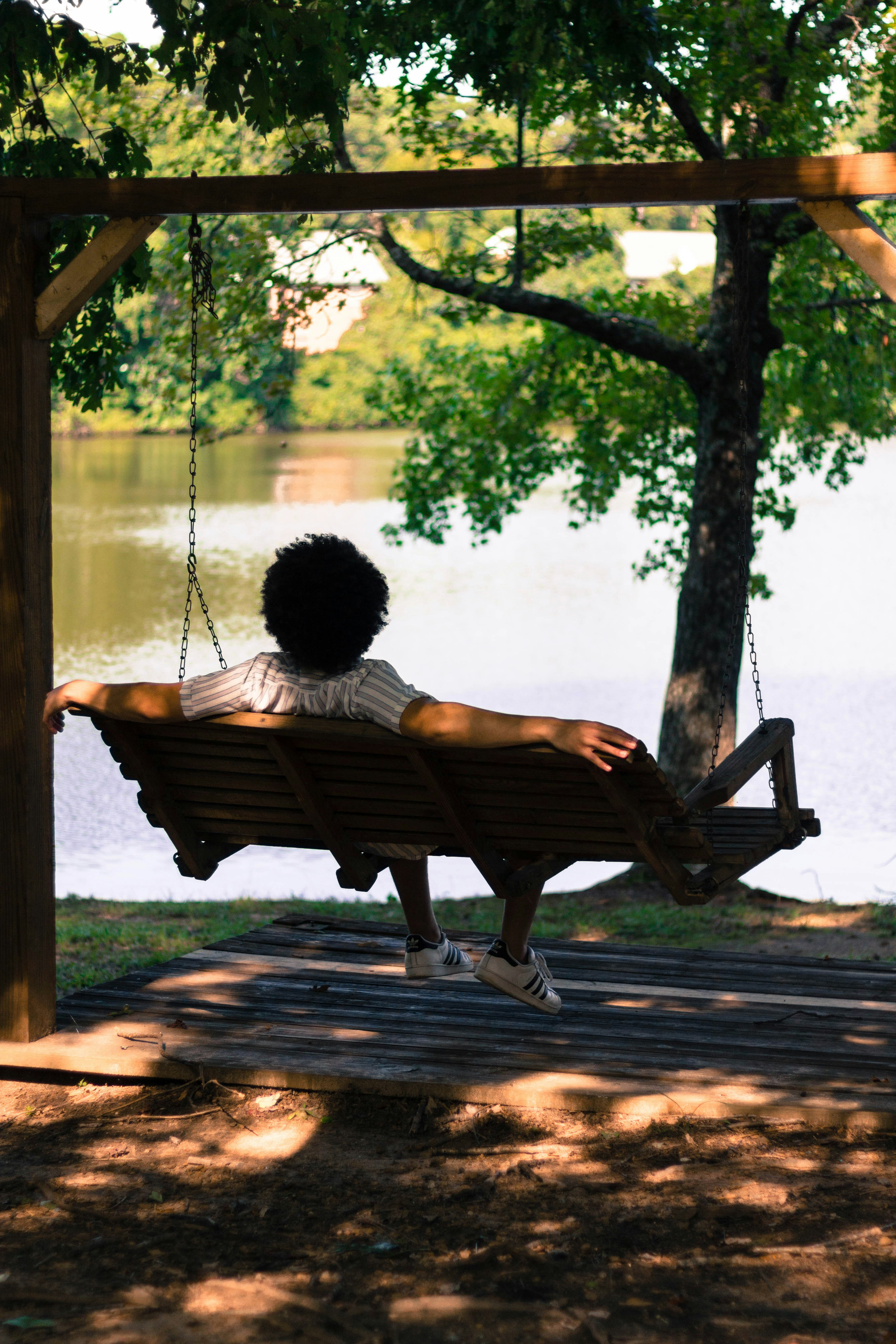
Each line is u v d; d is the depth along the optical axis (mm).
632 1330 2961
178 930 8516
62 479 57531
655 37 8305
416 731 3754
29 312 4430
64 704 4160
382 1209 3568
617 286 22641
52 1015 4664
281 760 3953
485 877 4137
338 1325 2996
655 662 25172
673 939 8977
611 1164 3799
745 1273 3195
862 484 54188
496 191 4215
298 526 44312
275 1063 4375
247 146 11328
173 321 11617
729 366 10797
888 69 9750
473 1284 3172
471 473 13297
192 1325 3014
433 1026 4770
